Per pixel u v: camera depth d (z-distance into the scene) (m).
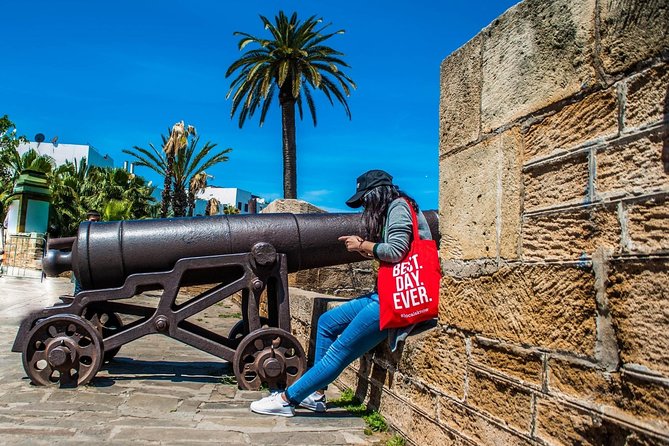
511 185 2.30
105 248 4.23
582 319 1.89
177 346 6.14
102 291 4.22
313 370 3.41
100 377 4.38
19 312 8.91
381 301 3.17
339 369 3.37
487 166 2.48
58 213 31.92
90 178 40.44
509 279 2.26
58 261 4.53
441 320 2.78
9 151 33.50
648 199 1.67
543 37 2.17
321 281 7.89
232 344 4.76
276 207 7.96
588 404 1.83
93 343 4.09
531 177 2.19
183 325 4.71
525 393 2.13
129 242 4.26
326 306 4.67
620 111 1.80
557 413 1.96
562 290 1.98
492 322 2.36
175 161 30.38
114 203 29.23
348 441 3.04
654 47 1.69
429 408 2.82
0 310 9.13
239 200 66.00
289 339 4.11
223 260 4.24
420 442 2.88
